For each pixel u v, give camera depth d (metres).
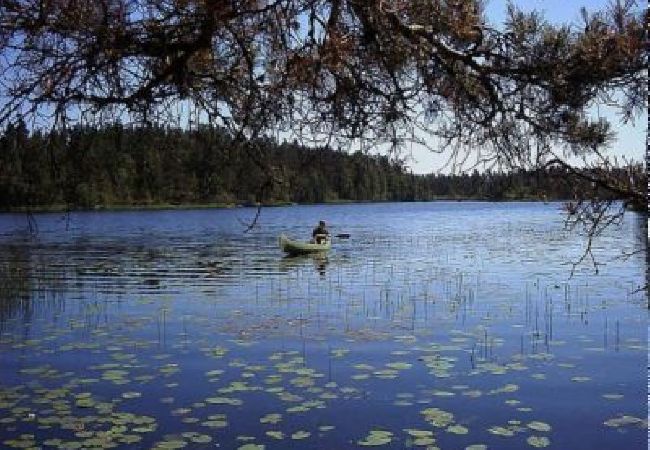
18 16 2.95
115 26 2.97
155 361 10.82
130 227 58.44
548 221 67.00
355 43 3.23
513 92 3.48
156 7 3.02
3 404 8.59
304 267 25.88
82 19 2.95
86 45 2.99
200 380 9.69
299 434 7.60
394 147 3.58
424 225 61.41
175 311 15.74
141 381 9.66
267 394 9.02
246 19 3.14
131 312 15.68
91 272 24.72
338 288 19.55
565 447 7.25
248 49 3.27
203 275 23.42
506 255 30.23
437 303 16.55
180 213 90.06
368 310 15.59
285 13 3.10
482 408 8.47
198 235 48.06
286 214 93.12
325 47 3.09
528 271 23.48
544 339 12.28
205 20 2.98
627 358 10.80
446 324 13.79
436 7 3.30
